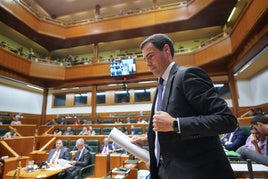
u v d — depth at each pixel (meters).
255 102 8.53
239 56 6.40
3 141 4.80
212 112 0.71
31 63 9.00
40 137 6.43
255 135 2.38
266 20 4.49
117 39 10.03
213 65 8.00
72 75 9.72
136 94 10.58
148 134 0.98
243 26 5.41
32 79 9.32
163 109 0.83
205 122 0.67
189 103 0.78
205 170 0.73
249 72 8.23
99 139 5.84
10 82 9.51
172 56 0.95
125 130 6.88
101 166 3.96
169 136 0.79
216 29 9.95
